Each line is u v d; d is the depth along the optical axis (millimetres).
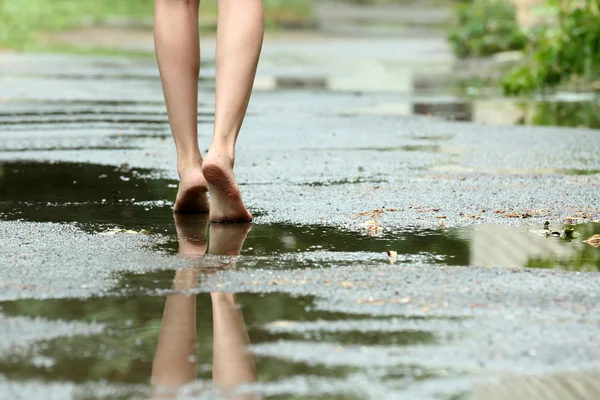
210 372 2979
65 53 22188
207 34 27891
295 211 5680
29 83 15094
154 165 7531
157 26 5590
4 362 3066
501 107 12039
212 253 4613
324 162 7668
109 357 3113
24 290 3926
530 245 4785
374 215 5566
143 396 2787
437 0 48594
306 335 3338
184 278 4113
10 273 4203
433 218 5480
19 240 4898
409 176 6980
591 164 7508
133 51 23141
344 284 4004
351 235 5020
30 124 10234
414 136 9344
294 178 6906
